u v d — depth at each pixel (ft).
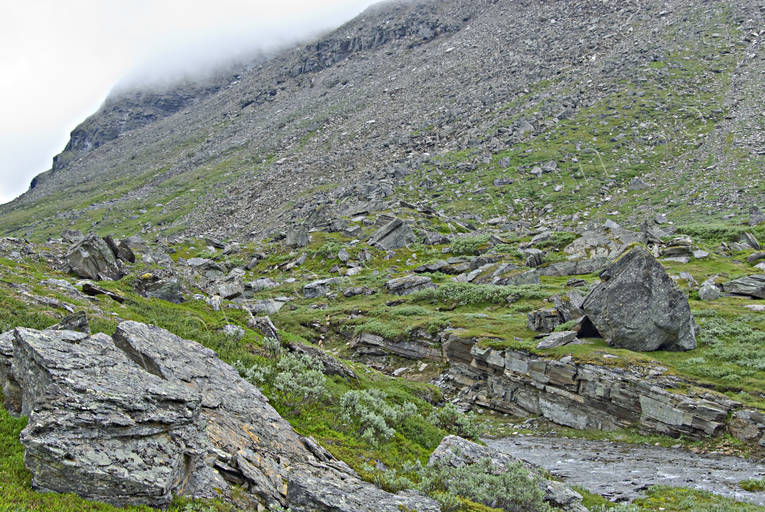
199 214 534.78
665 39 564.30
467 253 251.60
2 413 42.09
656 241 220.43
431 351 150.71
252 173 614.75
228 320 96.99
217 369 57.41
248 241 359.05
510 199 380.58
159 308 93.97
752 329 126.00
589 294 126.41
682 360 112.06
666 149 407.64
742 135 392.06
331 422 65.10
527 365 119.65
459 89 622.95
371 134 597.93
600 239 229.25
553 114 490.49
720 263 190.19
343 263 256.52
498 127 494.18
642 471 79.25
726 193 316.81
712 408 91.86
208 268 225.15
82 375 39.27
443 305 183.32
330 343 174.60
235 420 49.65
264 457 46.29
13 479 33.99
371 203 348.38
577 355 114.62
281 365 74.84
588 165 407.44
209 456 41.68
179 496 36.68
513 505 52.47
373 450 61.52
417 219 311.47
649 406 99.50
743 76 477.77
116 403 37.35
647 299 118.21
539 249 236.43
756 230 234.58
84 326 59.67
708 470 78.33
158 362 49.32
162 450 37.37
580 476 77.51
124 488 33.96
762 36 529.04
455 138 511.81
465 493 51.55
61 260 118.11
